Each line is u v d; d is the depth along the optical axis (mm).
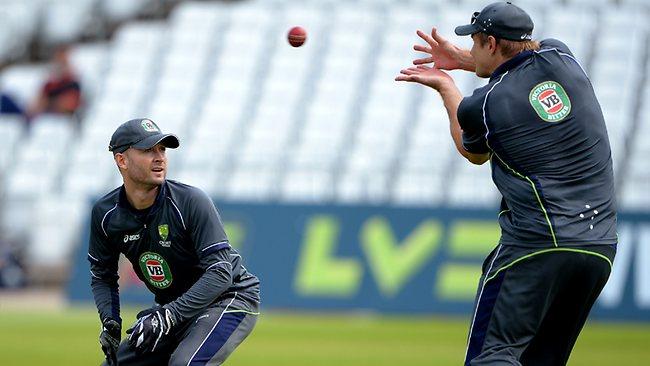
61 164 80250
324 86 80562
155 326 22281
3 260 73688
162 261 23250
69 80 82875
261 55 84375
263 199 62219
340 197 72125
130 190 22891
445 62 24188
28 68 93875
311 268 60188
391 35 83312
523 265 21156
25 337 49625
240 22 86938
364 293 59219
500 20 21891
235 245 61500
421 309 58344
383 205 60000
